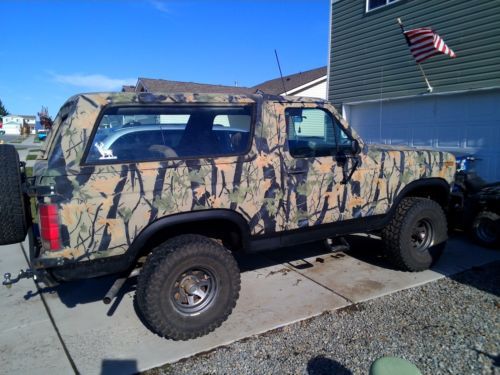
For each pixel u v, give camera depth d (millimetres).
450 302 3639
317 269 4543
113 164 2814
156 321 2975
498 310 3463
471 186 5715
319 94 19406
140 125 3109
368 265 4645
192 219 3074
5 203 2758
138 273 3164
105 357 2902
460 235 5887
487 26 7566
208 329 3127
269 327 3270
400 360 1823
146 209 2879
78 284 4250
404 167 4180
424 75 8820
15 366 2811
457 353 2840
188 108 3252
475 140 7996
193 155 3162
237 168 3225
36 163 3287
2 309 3707
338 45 11211
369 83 10312
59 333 3256
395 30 9461
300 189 3543
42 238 2670
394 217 4293
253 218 3338
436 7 8484
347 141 3908
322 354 2887
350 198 3857
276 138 3465
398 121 9672
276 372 2697
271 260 4875
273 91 20906
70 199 2650
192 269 3102
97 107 2859
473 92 7941
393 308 3551
